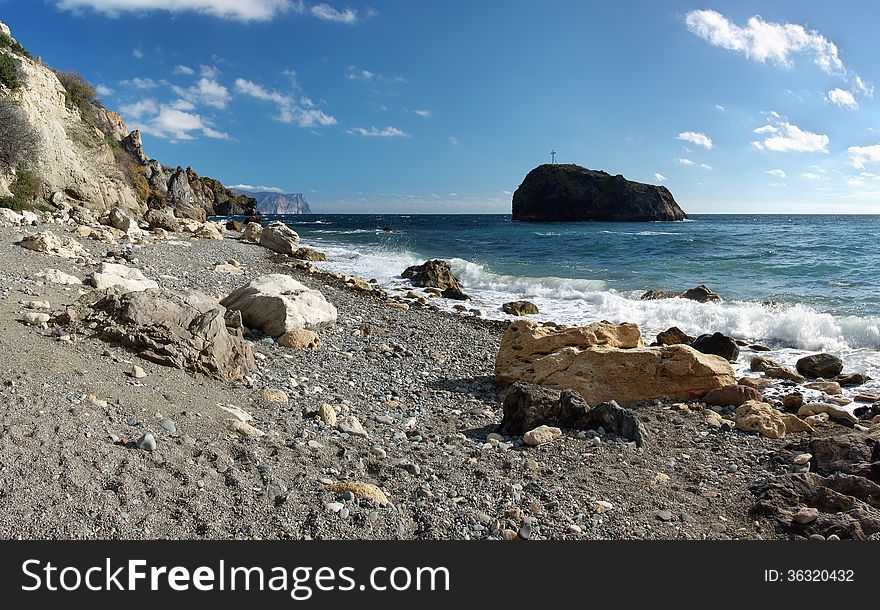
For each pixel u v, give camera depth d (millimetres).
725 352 13523
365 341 14055
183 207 67312
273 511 5180
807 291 21297
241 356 9648
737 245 43281
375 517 5355
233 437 6547
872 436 7410
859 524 5707
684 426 8805
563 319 18047
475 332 16188
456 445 7730
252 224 37406
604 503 6082
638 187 135875
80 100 53188
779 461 7375
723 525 5836
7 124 31609
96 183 39812
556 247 44281
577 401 8438
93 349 8250
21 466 4820
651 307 18500
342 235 63688
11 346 7496
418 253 40062
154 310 9180
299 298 14281
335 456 6676
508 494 6168
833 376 12117
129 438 5793
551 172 139375
